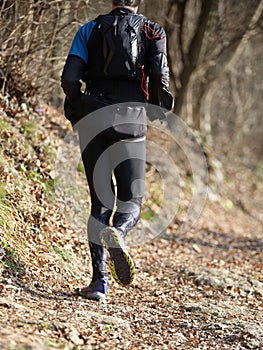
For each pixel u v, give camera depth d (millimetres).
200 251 14883
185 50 21453
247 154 31406
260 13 20781
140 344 6957
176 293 10117
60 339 6297
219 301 9719
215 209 21328
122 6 7953
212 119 31641
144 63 7902
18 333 6031
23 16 12297
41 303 7559
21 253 8773
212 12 20234
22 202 10195
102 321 7285
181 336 7578
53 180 12133
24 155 11953
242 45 23672
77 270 9680
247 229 20062
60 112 15906
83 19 14094
